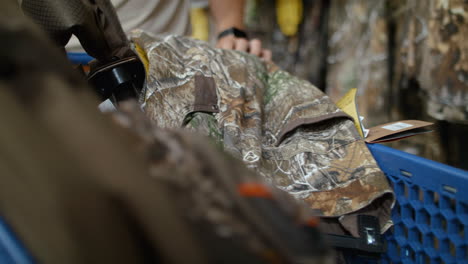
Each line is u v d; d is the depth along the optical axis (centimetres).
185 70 76
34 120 21
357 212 64
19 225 21
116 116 25
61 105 21
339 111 74
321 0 125
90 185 20
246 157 69
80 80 24
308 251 24
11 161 20
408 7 102
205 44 84
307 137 74
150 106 72
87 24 65
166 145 24
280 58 133
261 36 132
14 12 24
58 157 20
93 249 20
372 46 109
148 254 21
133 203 20
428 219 66
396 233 68
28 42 22
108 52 73
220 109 73
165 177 23
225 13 103
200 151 24
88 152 20
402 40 105
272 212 24
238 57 84
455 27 88
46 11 60
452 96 92
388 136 72
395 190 67
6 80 21
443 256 60
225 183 23
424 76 97
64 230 20
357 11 111
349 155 70
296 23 125
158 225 21
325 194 67
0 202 21
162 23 129
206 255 22
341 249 61
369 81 111
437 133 104
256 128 74
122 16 119
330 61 121
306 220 25
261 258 23
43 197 20
